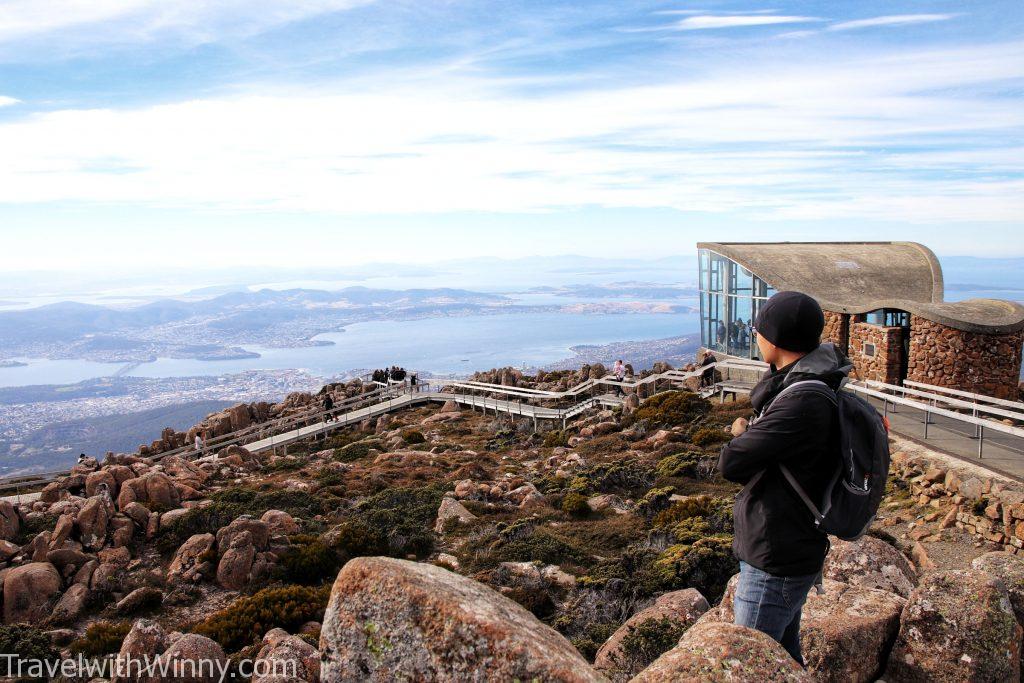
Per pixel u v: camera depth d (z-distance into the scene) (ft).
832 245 147.02
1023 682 17.39
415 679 12.01
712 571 48.24
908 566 25.18
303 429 146.92
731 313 136.46
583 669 11.61
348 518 72.79
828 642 17.63
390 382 190.90
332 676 12.69
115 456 114.11
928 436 63.57
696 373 125.59
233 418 160.25
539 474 90.68
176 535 62.18
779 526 12.25
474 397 164.55
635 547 56.80
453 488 82.33
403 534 64.54
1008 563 20.66
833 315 109.40
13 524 61.52
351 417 156.15
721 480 75.05
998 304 91.04
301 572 56.24
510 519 69.15
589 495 76.89
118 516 62.80
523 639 11.67
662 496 69.10
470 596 13.03
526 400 157.17
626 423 112.78
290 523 64.59
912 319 91.25
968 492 47.50
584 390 149.69
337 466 101.30
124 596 53.67
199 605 52.37
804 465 11.97
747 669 11.94
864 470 11.84
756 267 126.00
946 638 17.12
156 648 37.47
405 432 132.46
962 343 85.20
